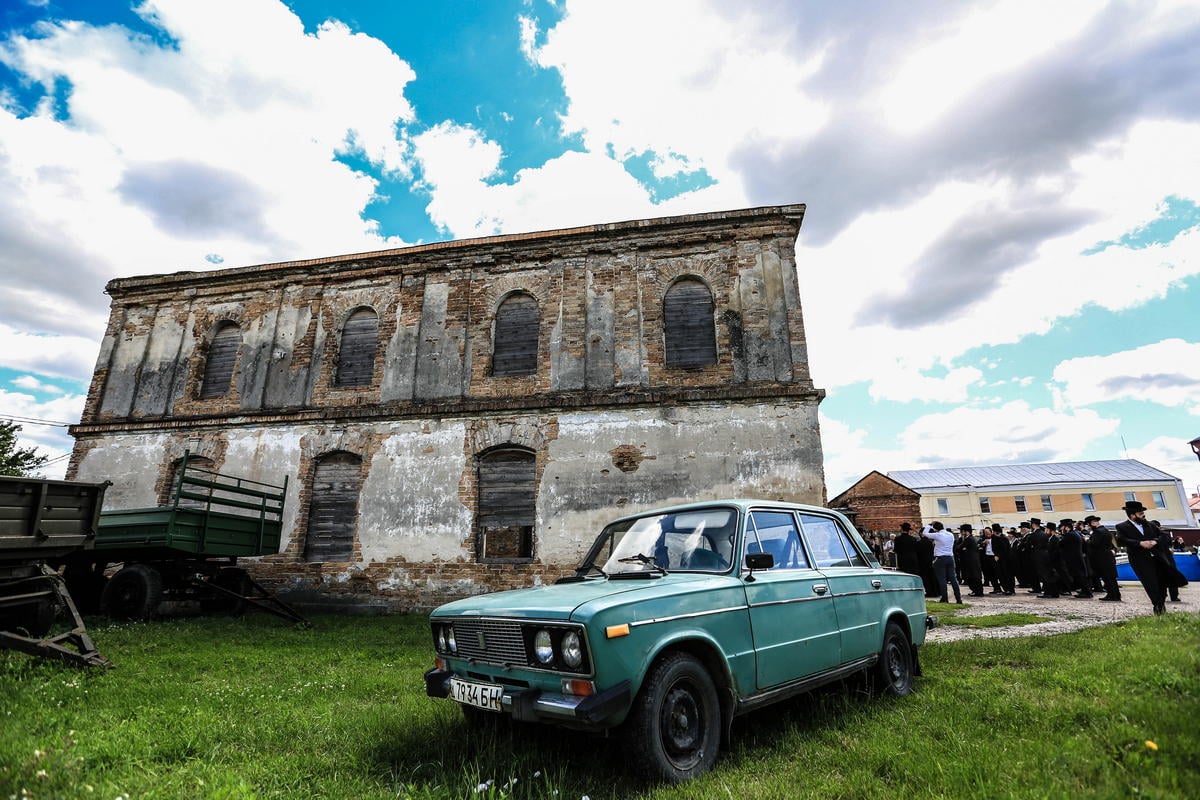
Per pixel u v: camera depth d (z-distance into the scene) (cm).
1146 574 790
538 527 1105
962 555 1352
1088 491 4588
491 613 340
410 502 1170
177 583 980
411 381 1258
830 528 491
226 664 625
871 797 266
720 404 1116
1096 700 368
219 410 1336
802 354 1130
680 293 1232
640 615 309
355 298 1362
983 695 415
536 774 296
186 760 328
